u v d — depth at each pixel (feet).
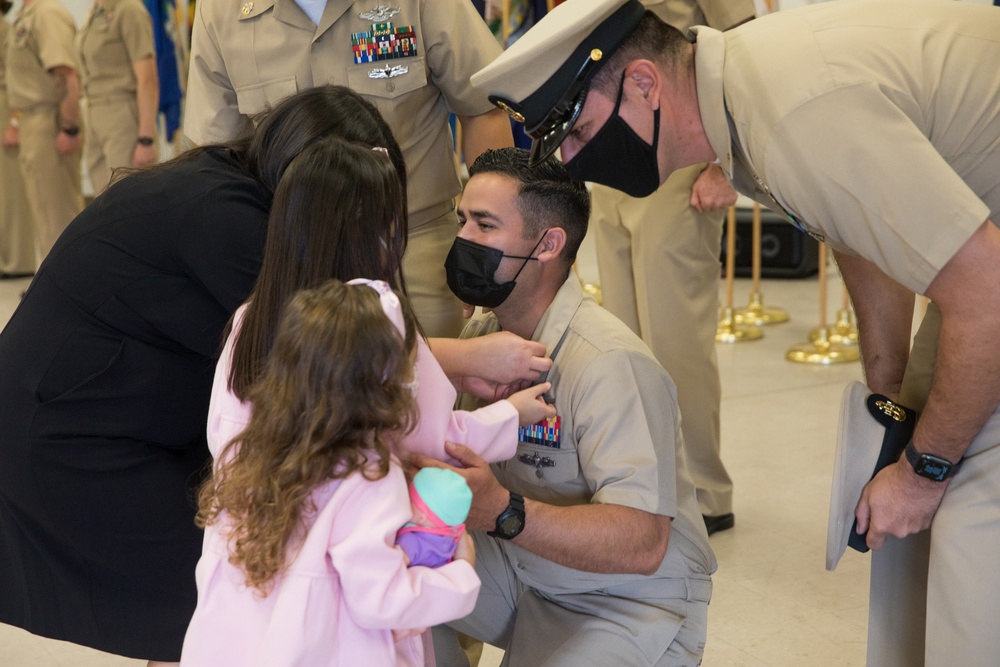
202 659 4.64
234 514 4.47
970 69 5.02
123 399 5.71
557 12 5.43
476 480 4.91
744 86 5.04
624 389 5.64
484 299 6.03
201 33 7.60
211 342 5.64
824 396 15.31
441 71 7.47
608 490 5.52
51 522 5.85
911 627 6.14
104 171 20.31
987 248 4.74
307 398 4.27
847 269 6.54
